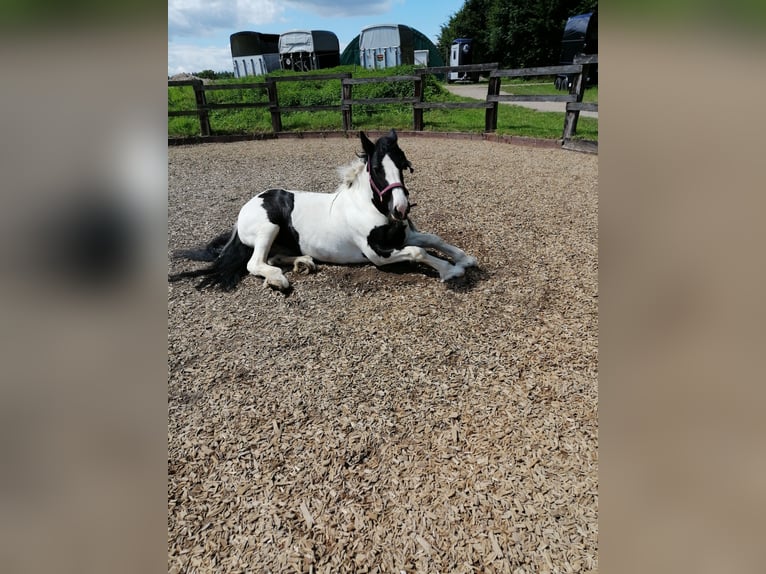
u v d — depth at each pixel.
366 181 3.20
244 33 21.45
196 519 1.75
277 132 9.89
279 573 1.57
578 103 6.99
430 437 2.06
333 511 1.76
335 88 13.16
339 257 3.55
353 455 1.99
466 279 3.33
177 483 1.90
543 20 24.34
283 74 17.48
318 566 1.59
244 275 3.58
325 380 2.43
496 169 6.22
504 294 3.14
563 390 2.29
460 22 30.28
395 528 1.69
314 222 3.46
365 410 2.22
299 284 3.40
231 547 1.66
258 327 2.93
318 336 2.80
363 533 1.68
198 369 2.57
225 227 4.61
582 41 15.32
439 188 5.45
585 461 1.90
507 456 1.94
